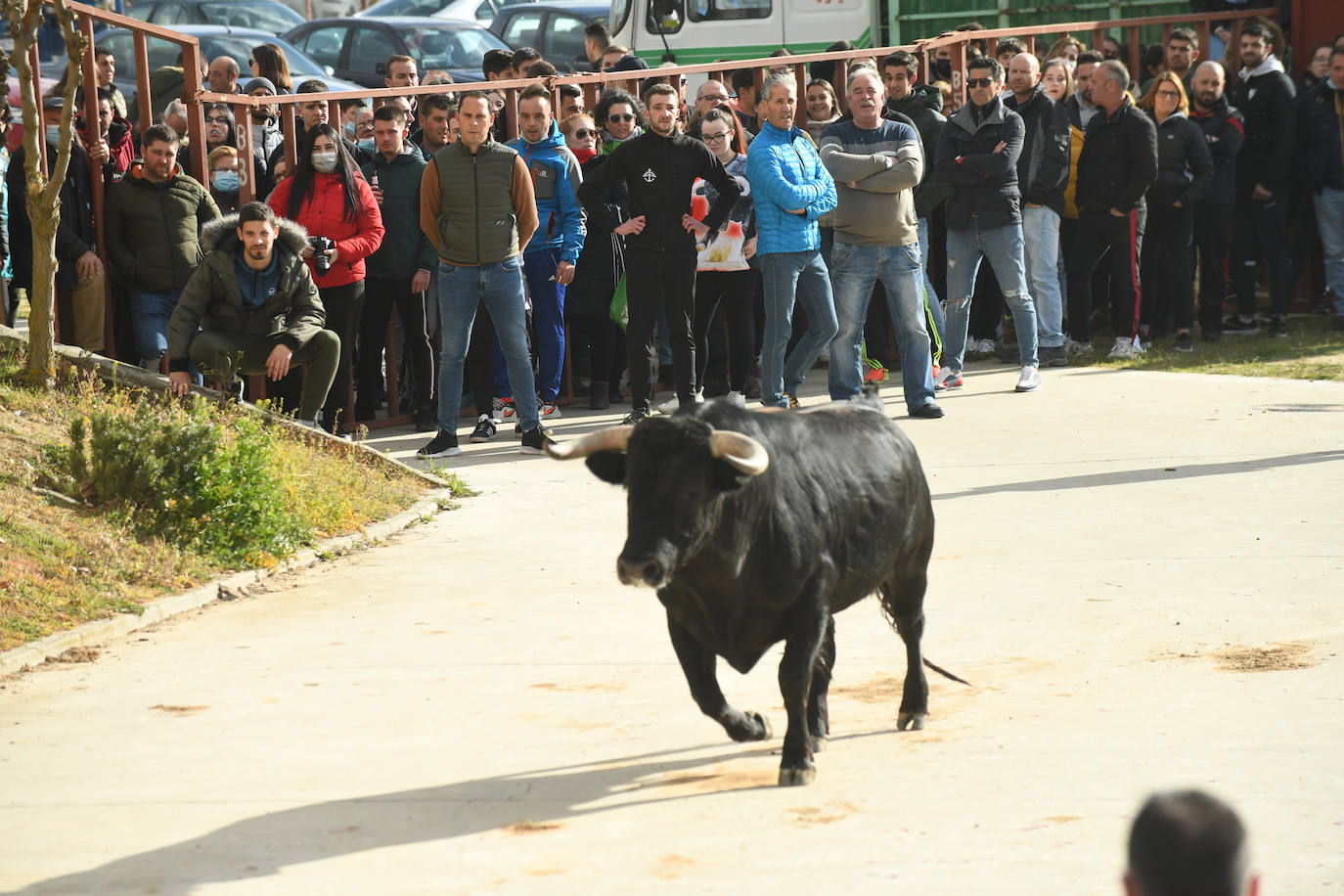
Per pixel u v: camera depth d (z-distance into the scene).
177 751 11.77
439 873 9.19
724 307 28.25
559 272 27.05
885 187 25.94
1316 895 8.20
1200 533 17.98
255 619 16.03
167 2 50.69
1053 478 21.50
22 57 21.31
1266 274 40.44
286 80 30.50
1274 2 39.41
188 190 25.09
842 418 11.69
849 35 44.00
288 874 9.23
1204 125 33.16
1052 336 31.69
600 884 8.91
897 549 11.61
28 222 24.81
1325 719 11.36
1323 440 23.28
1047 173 30.69
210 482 18.52
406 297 27.34
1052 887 8.51
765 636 10.80
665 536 9.52
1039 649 13.88
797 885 8.74
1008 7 42.91
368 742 11.89
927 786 10.42
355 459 22.89
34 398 21.45
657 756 11.39
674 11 45.44
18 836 9.98
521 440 26.62
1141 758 10.73
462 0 53.47
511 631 15.19
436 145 27.66
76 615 15.43
